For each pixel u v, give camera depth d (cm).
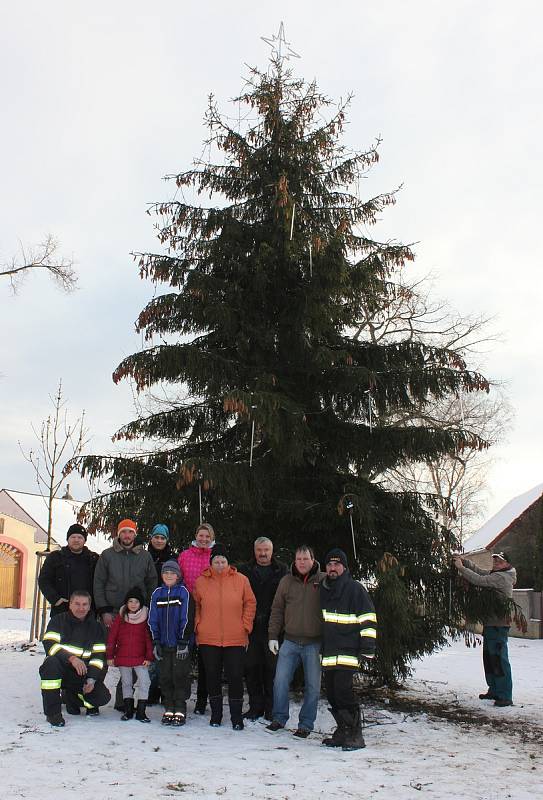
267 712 825
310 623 771
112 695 922
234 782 575
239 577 802
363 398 1049
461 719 884
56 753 633
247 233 1091
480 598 962
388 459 1048
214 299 1012
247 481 947
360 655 732
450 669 1423
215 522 975
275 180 1091
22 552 3672
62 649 767
